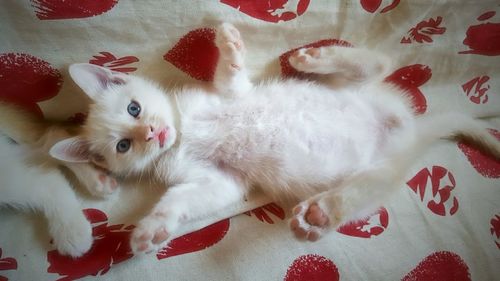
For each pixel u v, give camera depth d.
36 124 0.25
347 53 0.25
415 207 0.25
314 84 0.27
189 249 0.23
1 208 0.23
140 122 0.24
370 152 0.26
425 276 0.23
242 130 0.25
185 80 0.26
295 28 0.25
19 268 0.21
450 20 0.27
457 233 0.24
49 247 0.22
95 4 0.20
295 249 0.23
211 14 0.22
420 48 0.28
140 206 0.25
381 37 0.27
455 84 0.31
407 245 0.24
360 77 0.26
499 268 0.23
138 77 0.25
